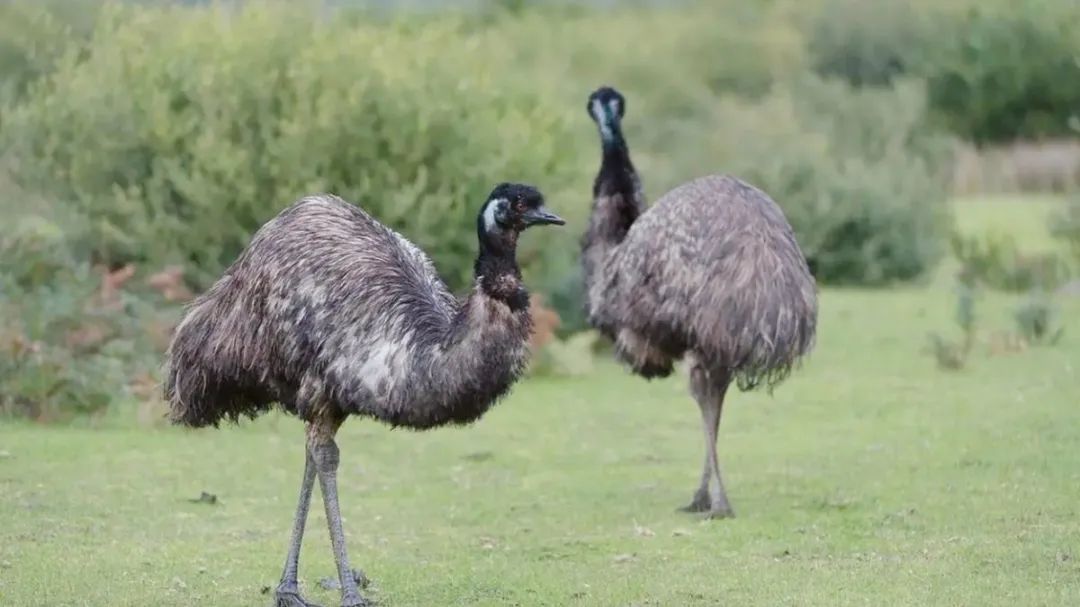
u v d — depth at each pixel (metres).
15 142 19.31
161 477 13.45
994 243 26.22
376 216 18.95
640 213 14.08
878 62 48.06
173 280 17.48
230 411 10.11
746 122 29.56
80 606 9.86
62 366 15.62
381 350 9.32
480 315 9.18
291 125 18.69
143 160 19.34
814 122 33.28
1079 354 19.12
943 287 27.09
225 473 13.70
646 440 15.26
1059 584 9.91
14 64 22.06
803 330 11.73
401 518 12.27
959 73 44.97
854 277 27.47
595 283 13.46
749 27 50.03
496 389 9.30
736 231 11.79
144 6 21.50
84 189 19.08
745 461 14.15
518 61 40.75
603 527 11.92
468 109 19.94
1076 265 26.89
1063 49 44.50
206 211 18.81
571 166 20.61
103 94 19.17
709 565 10.67
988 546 10.84
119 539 11.48
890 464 13.66
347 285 9.51
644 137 33.56
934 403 16.41
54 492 12.82
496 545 11.40
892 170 29.42
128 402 15.95
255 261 9.82
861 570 10.40
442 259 19.20
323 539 11.59
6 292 16.25
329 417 9.64
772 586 10.07
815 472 13.54
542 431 15.70
